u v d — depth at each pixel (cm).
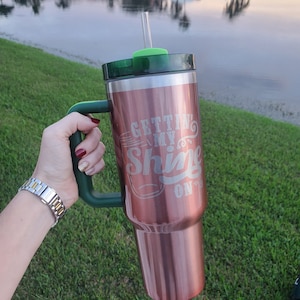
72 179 56
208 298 111
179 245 49
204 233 126
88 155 54
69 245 122
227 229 127
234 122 152
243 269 117
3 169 141
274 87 147
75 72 158
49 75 158
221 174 145
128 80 44
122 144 47
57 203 54
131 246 122
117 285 114
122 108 45
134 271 116
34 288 114
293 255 119
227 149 151
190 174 47
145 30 49
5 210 52
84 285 115
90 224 127
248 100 150
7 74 156
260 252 121
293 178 142
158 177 46
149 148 45
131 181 47
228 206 135
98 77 156
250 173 145
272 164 146
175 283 50
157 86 43
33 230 52
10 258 50
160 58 43
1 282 49
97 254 121
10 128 150
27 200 53
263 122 149
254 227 127
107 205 54
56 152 53
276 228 128
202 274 53
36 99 157
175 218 47
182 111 45
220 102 153
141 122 45
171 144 45
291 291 110
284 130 146
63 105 158
